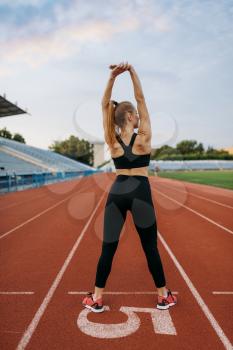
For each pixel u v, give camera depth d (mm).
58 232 6391
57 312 2777
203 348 2229
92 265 4152
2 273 3842
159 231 6402
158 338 2352
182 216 8359
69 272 3865
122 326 2523
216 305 2908
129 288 3309
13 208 10398
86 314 2732
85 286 3389
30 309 2840
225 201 11977
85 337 2369
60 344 2279
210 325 2539
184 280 3572
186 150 102250
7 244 5367
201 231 6391
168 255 4625
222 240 5586
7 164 25672
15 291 3260
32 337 2375
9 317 2691
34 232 6395
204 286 3385
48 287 3367
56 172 28953
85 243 5418
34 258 4496
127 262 4254
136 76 2711
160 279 2758
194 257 4516
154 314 2721
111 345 2266
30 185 21359
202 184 22719
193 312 2764
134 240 5590
